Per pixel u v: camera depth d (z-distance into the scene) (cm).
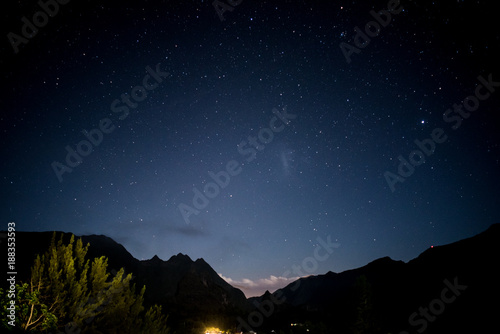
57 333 914
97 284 1080
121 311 1122
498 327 3712
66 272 993
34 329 863
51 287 941
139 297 1260
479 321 3959
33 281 928
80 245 1123
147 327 1366
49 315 876
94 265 1109
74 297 967
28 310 895
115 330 1102
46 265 984
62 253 1023
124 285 1198
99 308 1087
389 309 5006
